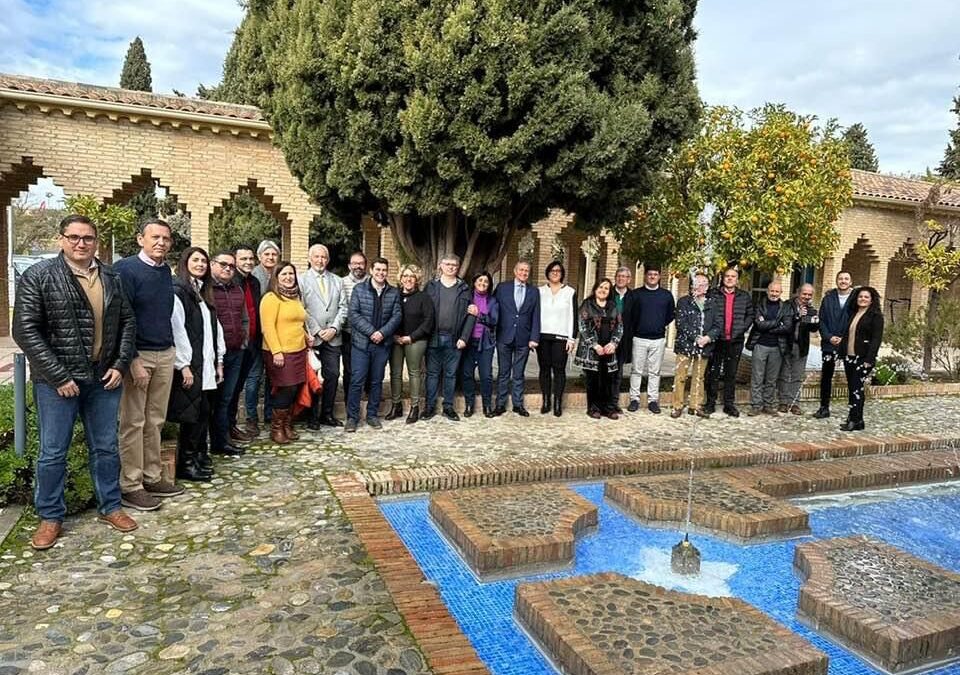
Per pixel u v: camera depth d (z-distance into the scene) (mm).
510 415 7719
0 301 12805
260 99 7863
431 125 6340
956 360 11352
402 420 7273
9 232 12961
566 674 2980
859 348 7637
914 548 4746
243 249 5898
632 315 8086
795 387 8523
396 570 3641
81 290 3805
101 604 3229
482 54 6266
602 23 6762
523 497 4902
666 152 7684
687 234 9055
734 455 6305
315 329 6590
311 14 6816
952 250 11898
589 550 4445
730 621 3207
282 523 4297
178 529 4156
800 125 9383
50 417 3799
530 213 8227
